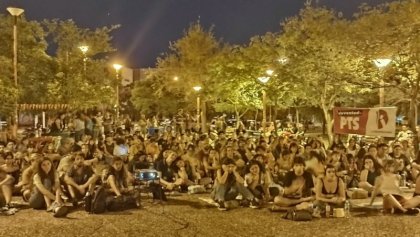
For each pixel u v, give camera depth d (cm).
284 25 2803
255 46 3441
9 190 1141
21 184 1259
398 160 1431
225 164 1187
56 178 1157
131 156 1508
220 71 3472
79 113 2627
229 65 3428
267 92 3139
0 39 2880
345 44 2173
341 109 1441
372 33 1975
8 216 1080
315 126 5450
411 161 1505
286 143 1698
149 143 1702
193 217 1076
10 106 2294
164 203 1233
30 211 1134
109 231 955
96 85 3553
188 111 4966
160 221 1038
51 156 1429
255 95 3422
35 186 1157
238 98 3478
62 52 3491
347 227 981
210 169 1448
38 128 3017
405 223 1009
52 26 3494
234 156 1343
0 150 1406
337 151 1409
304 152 1441
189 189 1380
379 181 1135
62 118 3186
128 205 1155
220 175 1188
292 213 1048
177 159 1422
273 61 3053
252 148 1738
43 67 3147
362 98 3075
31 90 3073
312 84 2491
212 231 957
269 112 4172
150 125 4112
